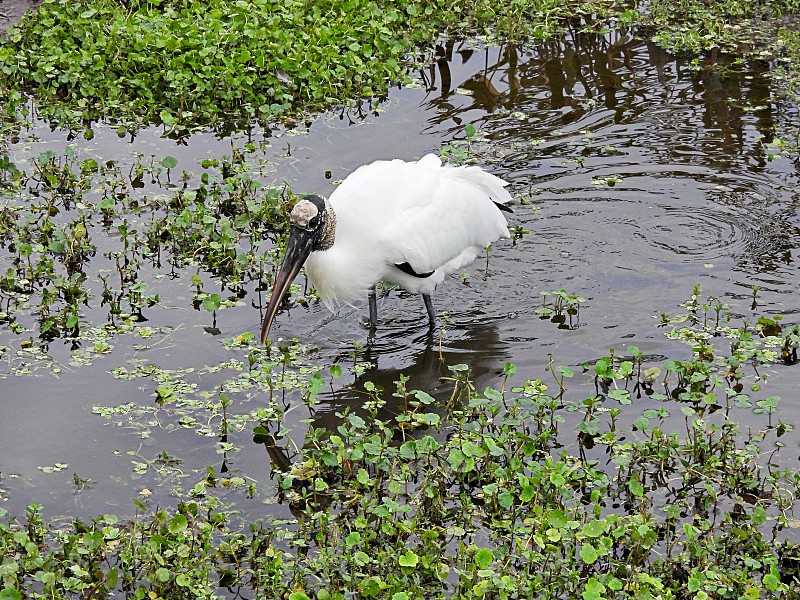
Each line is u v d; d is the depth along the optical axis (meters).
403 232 11.95
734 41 20.16
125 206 14.62
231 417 10.77
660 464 9.94
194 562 8.62
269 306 11.80
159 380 11.23
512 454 10.02
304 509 9.57
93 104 17.20
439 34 20.39
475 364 11.77
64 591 8.55
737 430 10.16
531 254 13.90
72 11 18.55
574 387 11.30
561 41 20.31
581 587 8.55
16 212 14.28
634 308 12.71
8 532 8.84
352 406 11.09
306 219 11.73
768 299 12.82
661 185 15.50
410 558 8.35
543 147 16.58
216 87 17.22
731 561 8.91
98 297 12.69
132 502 9.56
